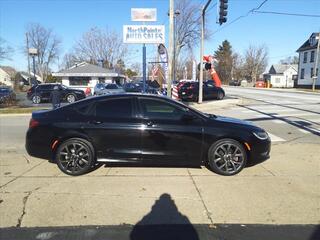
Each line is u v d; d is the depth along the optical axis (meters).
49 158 6.89
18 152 8.91
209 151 6.77
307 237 4.25
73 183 6.20
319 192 5.80
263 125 13.96
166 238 4.22
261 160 6.98
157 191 5.78
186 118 6.79
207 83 29.88
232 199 5.46
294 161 7.91
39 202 5.29
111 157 6.79
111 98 6.94
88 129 6.71
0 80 101.69
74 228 4.46
